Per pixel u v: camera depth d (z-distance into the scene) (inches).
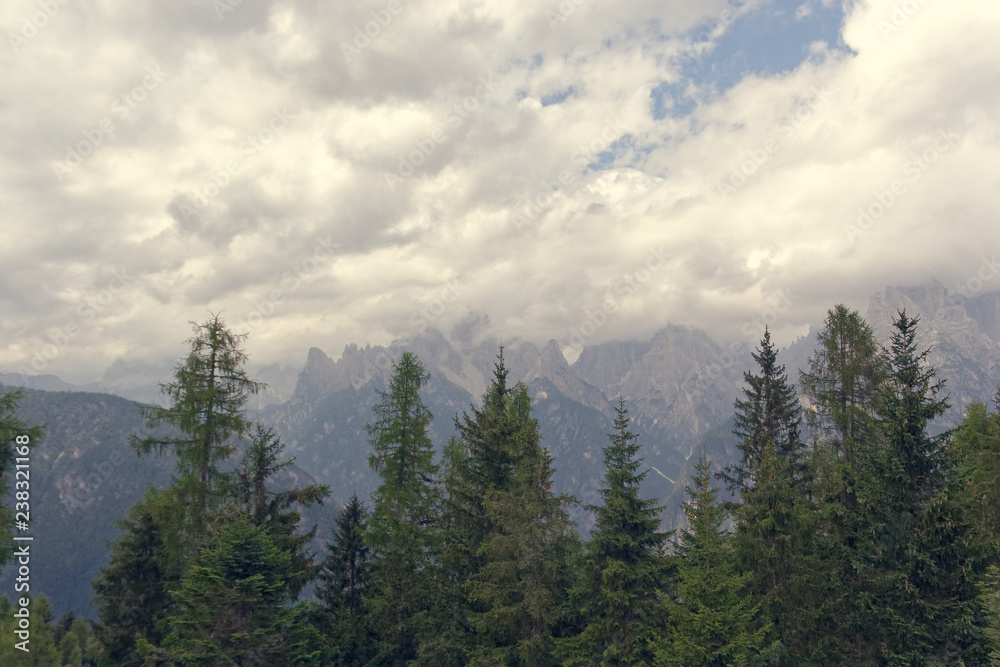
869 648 883.4
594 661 950.4
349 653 1268.5
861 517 937.5
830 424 1239.5
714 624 836.6
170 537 1087.0
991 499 949.8
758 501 1004.6
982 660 778.8
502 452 1136.8
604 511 1042.7
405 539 1251.2
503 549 1013.2
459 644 1041.5
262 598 992.2
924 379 938.7
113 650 1098.7
